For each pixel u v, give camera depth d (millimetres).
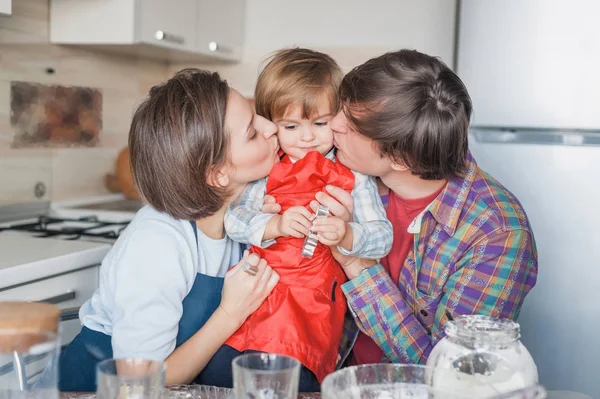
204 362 1206
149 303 1150
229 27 3049
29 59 2406
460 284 1323
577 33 2270
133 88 3043
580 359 2346
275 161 1346
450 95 1220
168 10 2598
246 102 1260
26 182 2453
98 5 2445
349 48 3027
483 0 2365
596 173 2285
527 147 2350
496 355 823
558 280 2346
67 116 2637
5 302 911
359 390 827
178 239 1224
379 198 1399
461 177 1335
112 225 2375
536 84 2324
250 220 1281
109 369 808
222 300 1222
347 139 1294
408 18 2939
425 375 842
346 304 1375
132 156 1237
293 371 768
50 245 1896
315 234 1228
